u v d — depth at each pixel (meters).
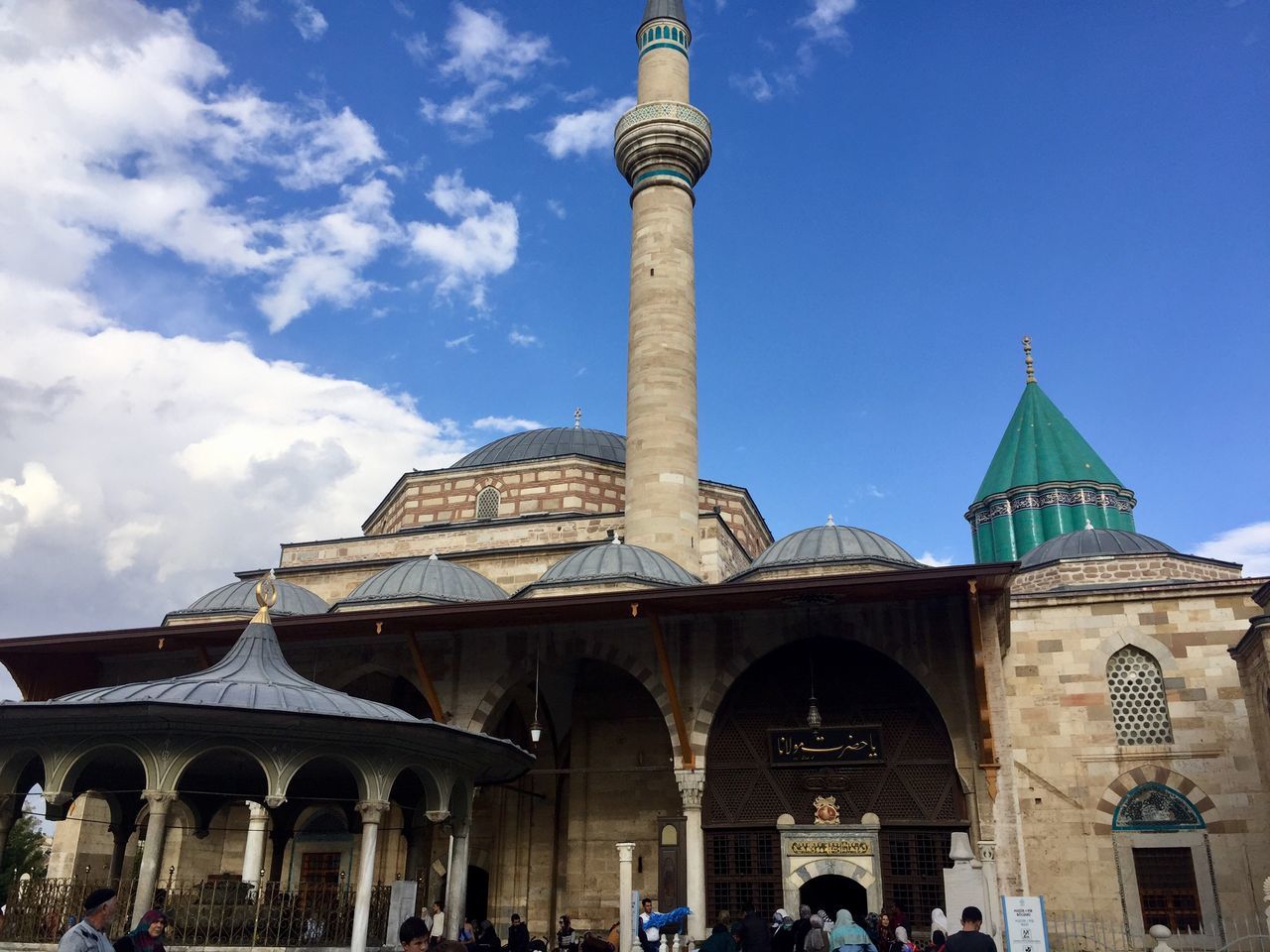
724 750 22.75
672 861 22.39
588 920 24.62
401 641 24.48
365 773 12.41
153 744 11.63
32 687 25.25
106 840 27.06
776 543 26.84
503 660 23.67
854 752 21.78
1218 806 23.25
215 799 16.38
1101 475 50.28
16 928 11.71
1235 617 24.39
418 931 6.44
